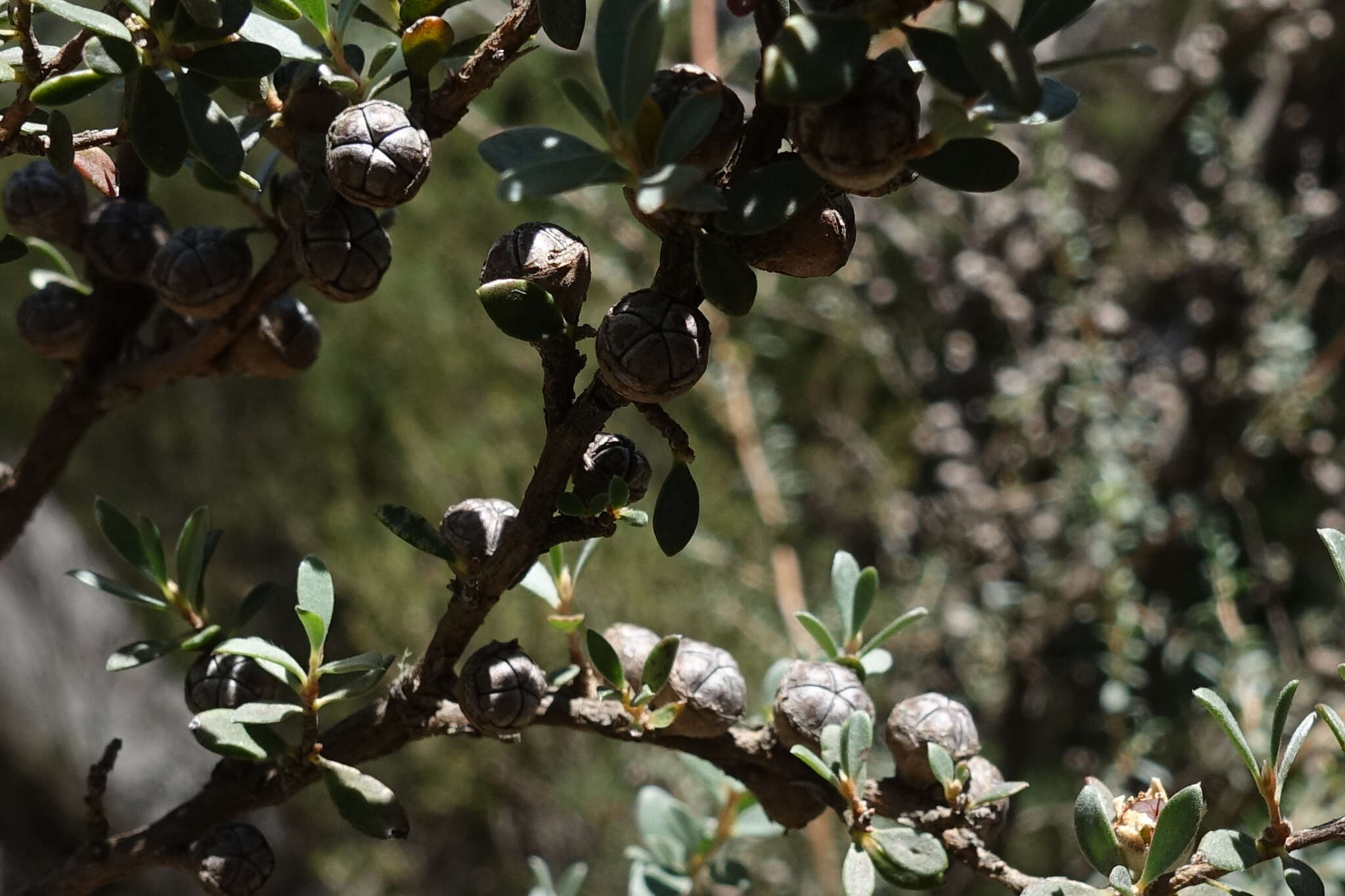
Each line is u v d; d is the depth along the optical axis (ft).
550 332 0.58
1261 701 1.05
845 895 0.62
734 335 1.63
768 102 0.56
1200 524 1.34
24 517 0.77
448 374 1.95
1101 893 0.59
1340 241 1.57
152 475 2.31
